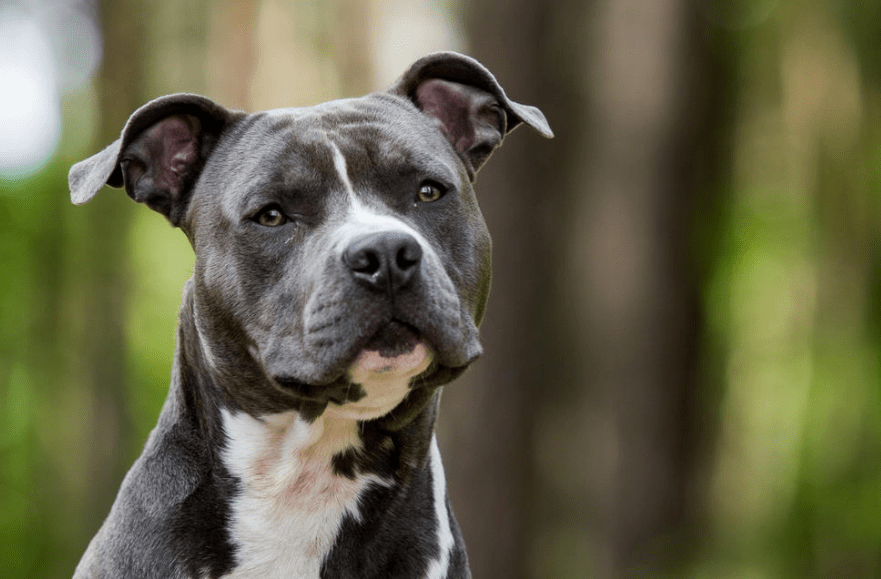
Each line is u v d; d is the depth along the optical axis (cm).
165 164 620
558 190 1546
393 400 547
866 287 1792
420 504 579
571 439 1747
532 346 1485
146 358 2597
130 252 2194
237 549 560
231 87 2403
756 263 2142
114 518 575
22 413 2580
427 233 571
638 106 1550
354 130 577
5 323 2573
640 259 1555
